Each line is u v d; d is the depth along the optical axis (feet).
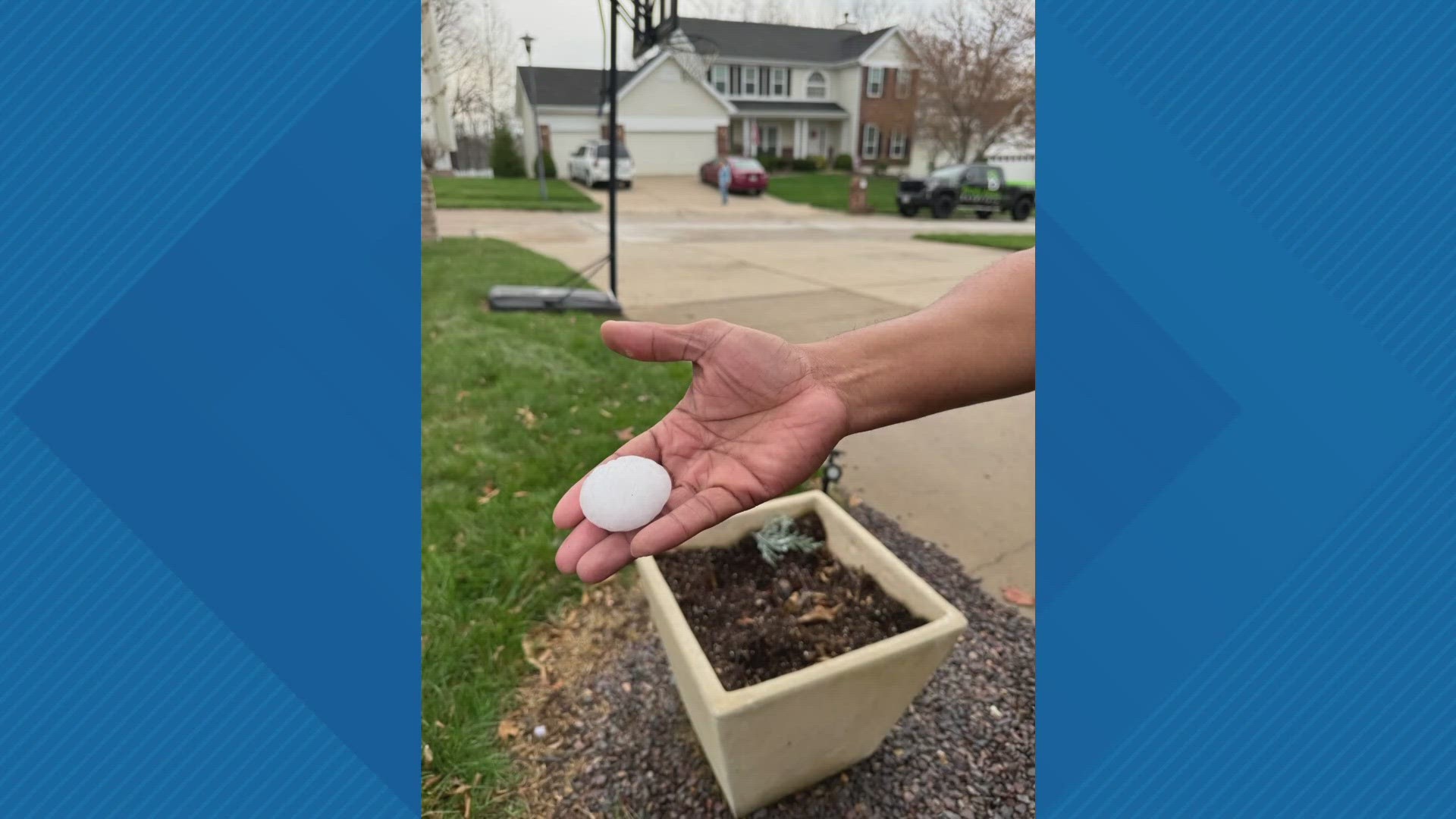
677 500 4.45
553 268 26.04
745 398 4.42
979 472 10.85
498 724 6.26
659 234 41.04
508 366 14.33
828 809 5.56
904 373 4.40
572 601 7.63
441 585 7.49
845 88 83.30
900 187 54.80
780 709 4.62
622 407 12.53
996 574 8.25
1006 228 48.57
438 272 24.04
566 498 4.61
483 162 66.64
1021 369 4.53
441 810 5.52
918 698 6.51
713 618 5.57
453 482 9.87
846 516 6.39
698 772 5.86
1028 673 6.79
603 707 6.44
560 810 5.58
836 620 5.48
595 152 64.95
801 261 31.27
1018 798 5.66
